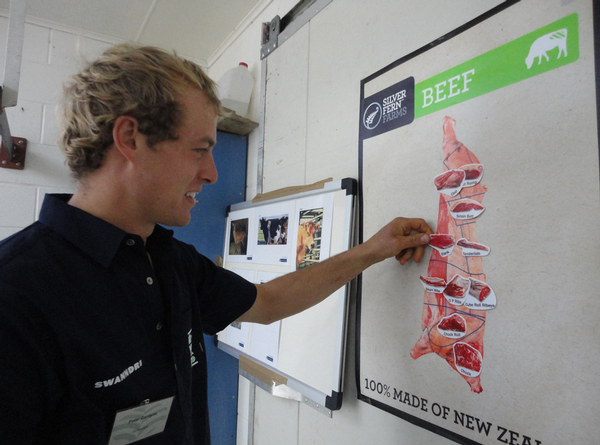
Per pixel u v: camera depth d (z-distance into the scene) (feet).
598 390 1.53
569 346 1.64
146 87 1.60
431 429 2.21
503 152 1.95
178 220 1.88
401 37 2.67
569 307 1.65
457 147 2.18
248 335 3.99
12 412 1.26
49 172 5.15
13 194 4.91
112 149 1.66
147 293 1.80
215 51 6.30
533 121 1.82
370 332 2.70
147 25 5.47
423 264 2.34
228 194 4.88
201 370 2.28
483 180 2.04
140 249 1.81
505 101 1.95
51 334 1.42
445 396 2.15
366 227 2.83
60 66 5.39
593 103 1.60
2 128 3.96
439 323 2.21
